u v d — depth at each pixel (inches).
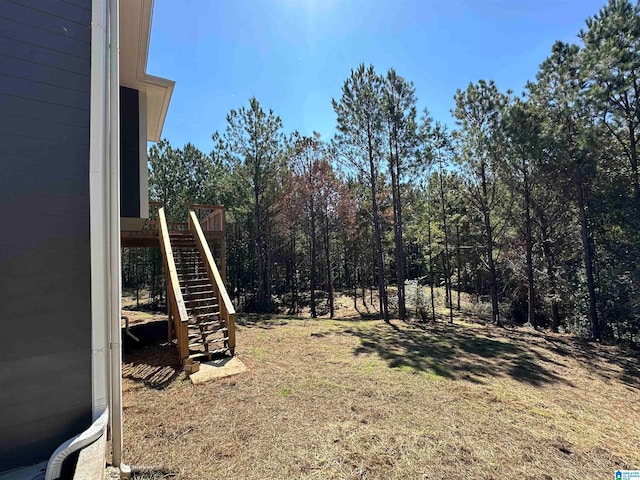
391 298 708.0
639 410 163.9
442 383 179.8
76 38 82.9
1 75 73.0
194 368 175.8
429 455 106.0
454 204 519.8
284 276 815.1
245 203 600.4
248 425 120.9
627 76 300.7
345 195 565.3
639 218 308.8
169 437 111.2
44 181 76.3
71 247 78.8
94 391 79.7
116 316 87.0
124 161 216.8
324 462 99.2
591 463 108.5
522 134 356.8
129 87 224.5
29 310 72.9
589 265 361.4
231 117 539.8
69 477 71.7
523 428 130.8
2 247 70.7
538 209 427.8
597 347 311.6
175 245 259.4
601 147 327.9
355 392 158.1
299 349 239.1
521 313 532.4
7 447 68.8
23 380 71.3
